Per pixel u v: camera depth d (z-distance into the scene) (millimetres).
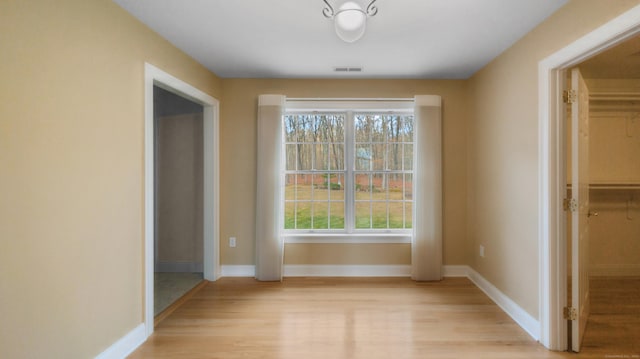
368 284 3869
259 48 3127
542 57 2533
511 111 3016
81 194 1974
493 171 3406
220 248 4160
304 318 2963
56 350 1810
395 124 4270
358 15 2025
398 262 4180
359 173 4258
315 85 4137
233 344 2508
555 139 2436
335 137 4273
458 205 4152
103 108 2152
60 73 1826
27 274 1647
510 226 3035
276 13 2430
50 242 1770
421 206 3982
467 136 4125
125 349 2348
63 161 1848
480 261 3758
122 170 2338
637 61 3266
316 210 4273
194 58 3396
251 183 4164
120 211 2316
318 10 2383
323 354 2363
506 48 3102
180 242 4441
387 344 2504
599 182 4000
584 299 2602
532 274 2666
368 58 3395
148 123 2613
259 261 3998
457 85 4133
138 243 2516
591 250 4090
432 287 3760
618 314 3018
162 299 3416
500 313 3066
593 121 4012
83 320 1991
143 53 2578
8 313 1563
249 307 3215
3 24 1526
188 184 4422
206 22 2574
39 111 1702
